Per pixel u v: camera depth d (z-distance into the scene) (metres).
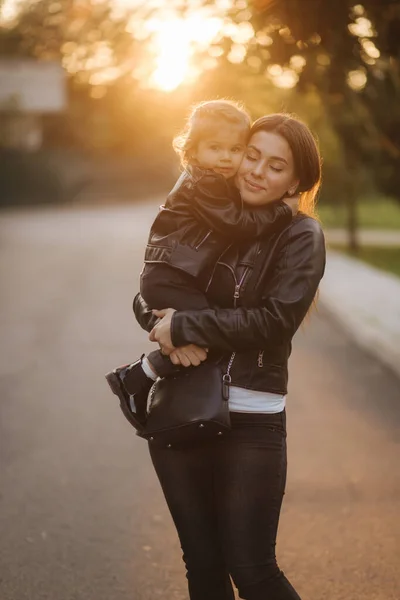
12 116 74.94
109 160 74.81
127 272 24.22
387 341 13.08
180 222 3.54
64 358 12.52
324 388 10.62
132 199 73.25
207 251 3.52
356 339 13.98
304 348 13.43
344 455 7.79
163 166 75.75
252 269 3.52
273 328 3.42
